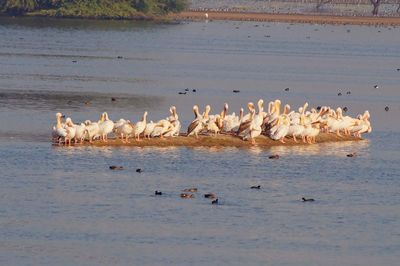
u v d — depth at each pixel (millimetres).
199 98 70312
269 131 48906
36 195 38625
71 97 66938
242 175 42906
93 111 60625
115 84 77188
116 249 33250
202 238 34594
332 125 51469
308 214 37844
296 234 35500
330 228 36344
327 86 83375
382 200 40344
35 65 89188
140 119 57938
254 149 47688
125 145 46688
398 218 37875
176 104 66062
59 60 95375
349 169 45281
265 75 90500
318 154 47719
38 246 33281
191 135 48000
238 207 38156
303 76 91188
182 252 33219
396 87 84875
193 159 45062
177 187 40438
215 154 46219
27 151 45500
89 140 46906
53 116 57156
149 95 70688
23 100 63781
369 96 77000
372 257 33594
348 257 33500
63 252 32844
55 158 44156
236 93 74750
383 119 63219
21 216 36156
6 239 33812
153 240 34188
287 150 48031
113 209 37219
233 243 34250
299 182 42406
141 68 91812
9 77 77875
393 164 46781
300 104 70062
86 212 36781
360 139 52562
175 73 88562
